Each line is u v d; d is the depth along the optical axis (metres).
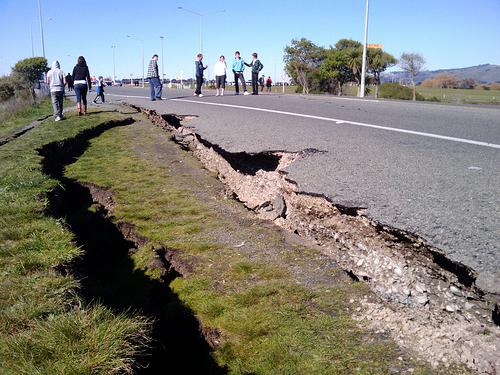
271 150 6.74
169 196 5.89
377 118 9.73
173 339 3.39
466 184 4.60
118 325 2.61
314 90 51.25
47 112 17.05
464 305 2.89
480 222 3.64
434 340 2.75
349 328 3.01
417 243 3.49
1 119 16.42
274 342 2.98
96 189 6.42
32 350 2.33
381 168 5.38
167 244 4.50
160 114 11.84
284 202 5.19
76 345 2.38
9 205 4.59
